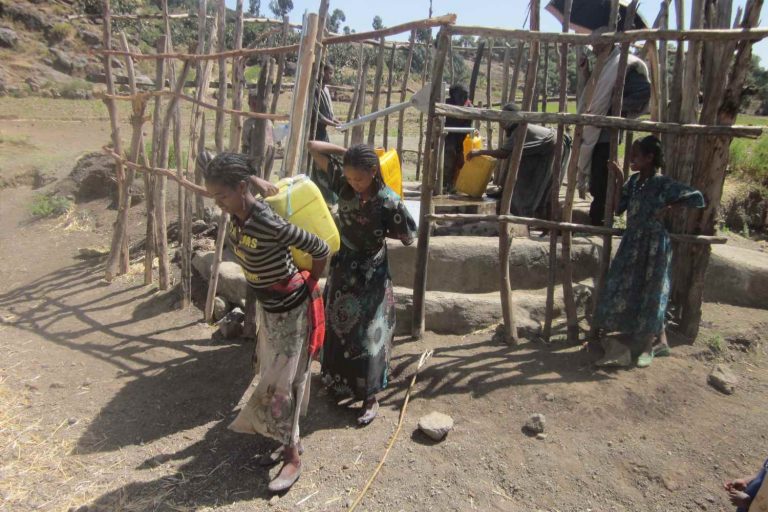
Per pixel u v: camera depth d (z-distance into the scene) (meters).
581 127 4.04
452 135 6.50
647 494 3.05
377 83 6.11
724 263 5.02
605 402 3.63
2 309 5.53
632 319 4.05
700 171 4.17
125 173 6.08
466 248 4.89
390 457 3.27
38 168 10.95
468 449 3.32
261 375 3.12
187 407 3.86
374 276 3.55
